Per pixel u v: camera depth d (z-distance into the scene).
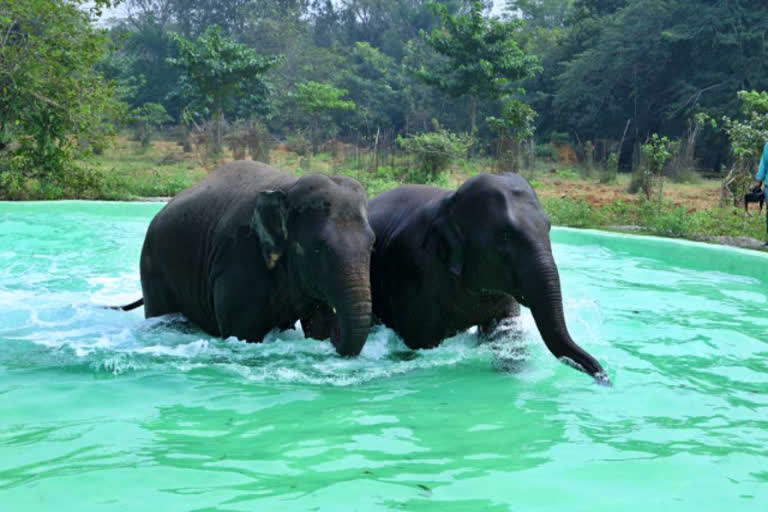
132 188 20.80
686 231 13.69
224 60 43.31
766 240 12.55
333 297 4.94
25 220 14.81
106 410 4.36
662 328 6.64
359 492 3.19
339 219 5.01
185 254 6.11
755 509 3.08
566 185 28.34
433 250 5.37
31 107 19.09
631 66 44.53
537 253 4.87
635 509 3.06
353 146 38.25
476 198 5.16
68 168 19.69
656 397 4.73
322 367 5.37
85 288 8.57
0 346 5.89
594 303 7.74
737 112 38.16
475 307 5.55
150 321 6.45
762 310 7.48
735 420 4.29
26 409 4.35
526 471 3.48
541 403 4.60
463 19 41.03
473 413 4.39
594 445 3.85
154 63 74.38
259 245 5.47
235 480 3.32
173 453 3.66
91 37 19.66
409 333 5.88
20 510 2.98
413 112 66.12
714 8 40.88
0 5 18.72
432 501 3.11
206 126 39.59
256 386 4.90
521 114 27.16
